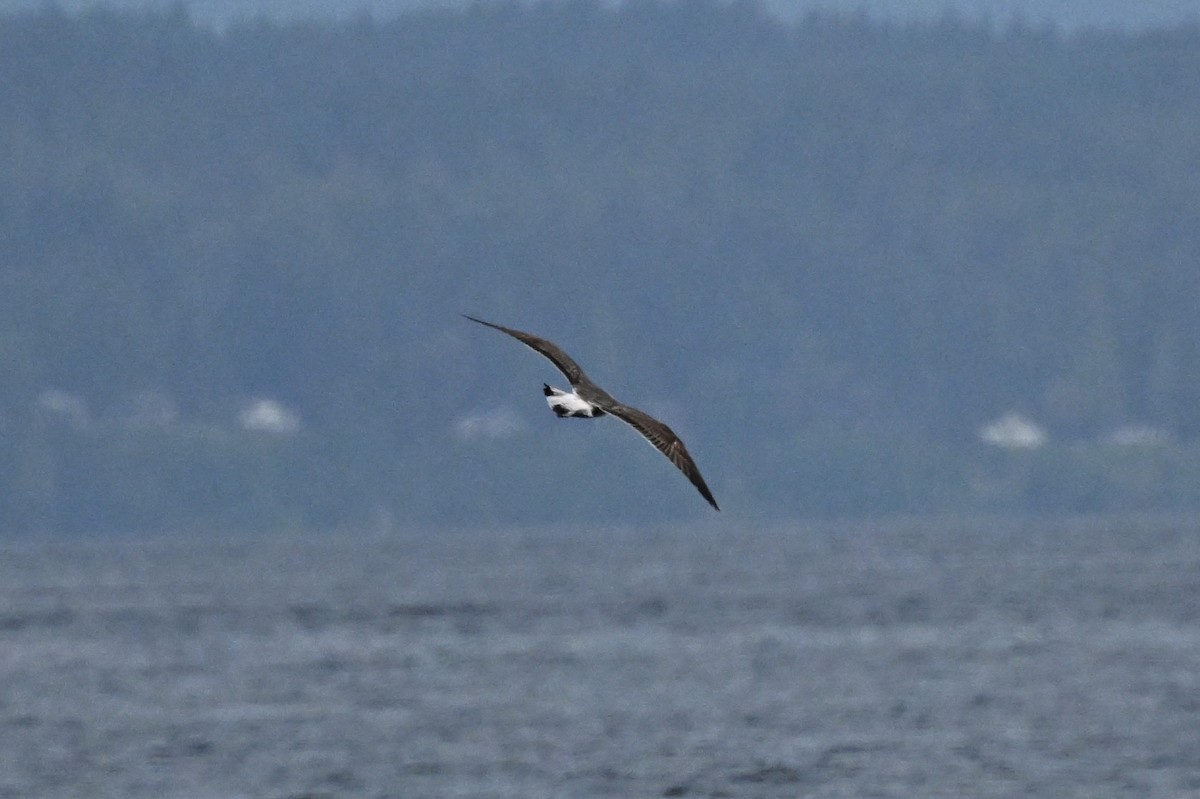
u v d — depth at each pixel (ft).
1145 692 140.26
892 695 141.38
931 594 234.38
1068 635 180.34
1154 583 243.60
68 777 116.98
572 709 137.39
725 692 144.46
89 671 166.91
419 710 138.21
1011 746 120.26
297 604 241.35
